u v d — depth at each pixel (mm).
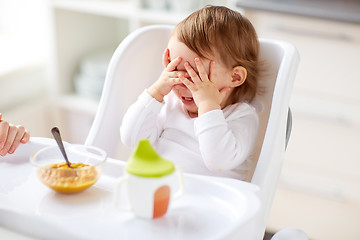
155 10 2002
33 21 2299
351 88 1710
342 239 1912
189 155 1085
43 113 2264
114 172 811
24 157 877
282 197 1947
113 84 1072
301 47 1730
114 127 1097
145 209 653
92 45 2346
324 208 1896
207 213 695
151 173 635
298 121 1827
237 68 1034
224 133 967
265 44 1046
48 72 2217
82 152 841
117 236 625
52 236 650
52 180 723
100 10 2033
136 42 1101
